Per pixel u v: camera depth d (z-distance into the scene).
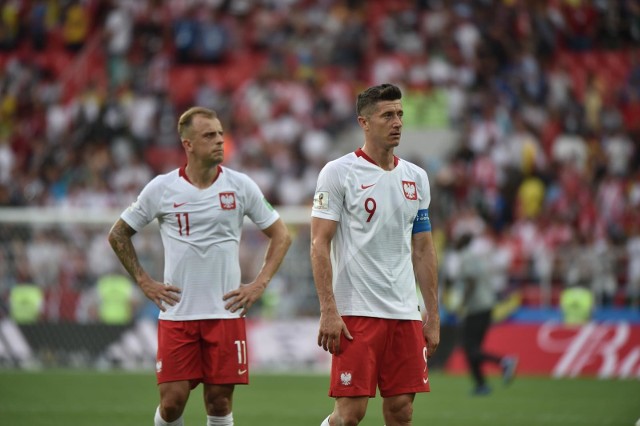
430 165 80.38
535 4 95.81
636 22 95.44
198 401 42.12
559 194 76.62
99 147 80.44
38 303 59.34
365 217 21.70
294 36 93.88
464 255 46.75
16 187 75.69
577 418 37.56
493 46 91.62
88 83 90.00
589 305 58.56
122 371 55.06
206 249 24.59
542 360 57.12
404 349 21.80
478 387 45.97
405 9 95.25
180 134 25.03
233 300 24.61
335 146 84.56
